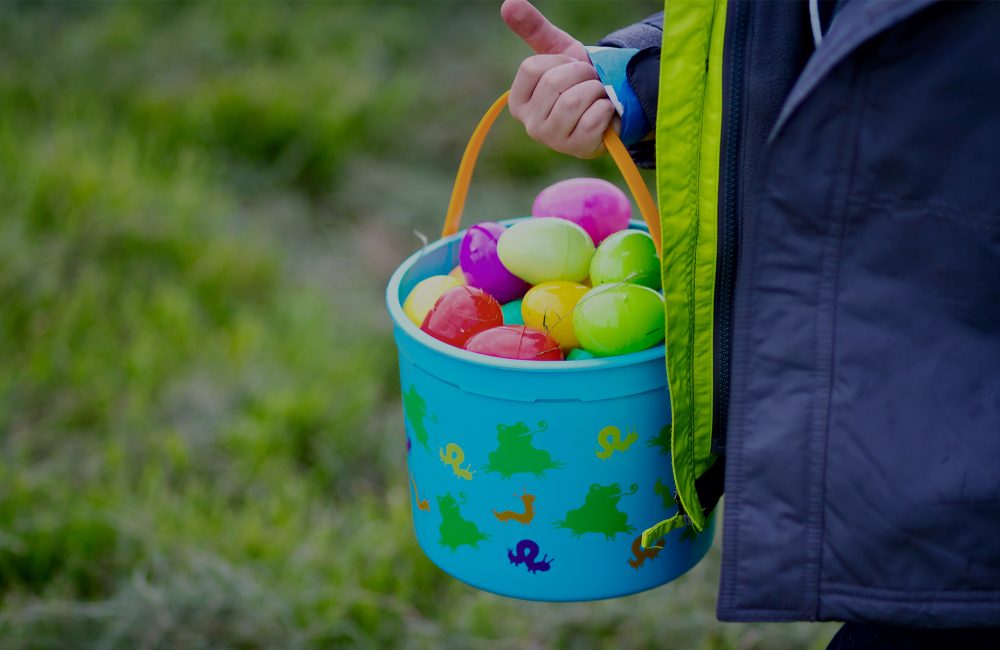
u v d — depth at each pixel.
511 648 2.22
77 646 2.15
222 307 3.21
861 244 1.05
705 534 1.38
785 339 1.07
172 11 4.75
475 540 1.30
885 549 1.07
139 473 2.62
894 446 1.05
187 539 2.38
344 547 2.45
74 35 4.40
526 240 1.40
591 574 1.29
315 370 2.96
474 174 4.07
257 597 2.24
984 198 1.01
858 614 1.09
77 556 2.35
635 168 1.21
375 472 2.76
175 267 3.30
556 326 1.34
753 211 1.08
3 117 3.84
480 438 1.25
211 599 2.22
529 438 1.22
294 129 4.04
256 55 4.52
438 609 2.34
